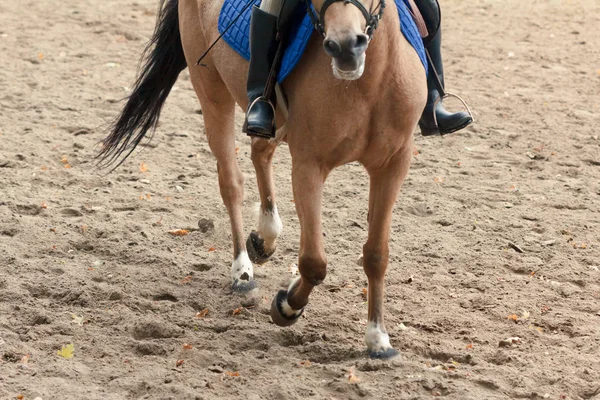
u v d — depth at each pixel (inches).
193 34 264.1
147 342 224.1
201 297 256.4
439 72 234.4
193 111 451.5
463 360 220.7
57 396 195.8
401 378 206.7
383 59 191.5
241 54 230.4
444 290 262.4
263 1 211.2
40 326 231.8
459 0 742.5
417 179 360.2
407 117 200.2
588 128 428.1
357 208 329.1
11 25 606.5
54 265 271.6
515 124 434.9
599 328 237.0
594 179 362.0
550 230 306.8
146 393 199.3
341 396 200.4
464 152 395.9
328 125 196.9
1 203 318.7
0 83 474.0
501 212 324.8
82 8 666.8
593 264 280.8
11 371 207.0
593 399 198.1
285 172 368.8
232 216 272.2
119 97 464.1
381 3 187.3
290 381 205.2
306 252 208.1
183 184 350.0
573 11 704.4
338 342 229.9
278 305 228.2
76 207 319.0
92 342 224.8
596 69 539.8
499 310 248.1
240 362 215.9
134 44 579.2
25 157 366.6
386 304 252.2
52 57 534.6
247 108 233.9
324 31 185.6
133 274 268.5
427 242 296.7
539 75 525.0
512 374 209.0
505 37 619.5
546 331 237.6
